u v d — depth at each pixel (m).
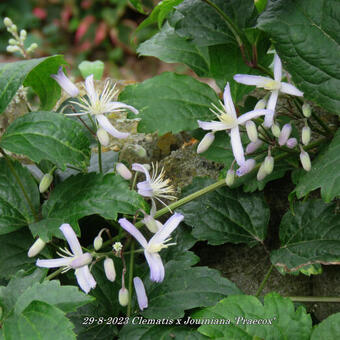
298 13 0.25
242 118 0.24
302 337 0.22
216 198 0.29
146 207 0.24
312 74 0.25
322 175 0.24
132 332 0.24
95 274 0.26
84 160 0.25
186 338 0.23
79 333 0.25
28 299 0.22
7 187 0.26
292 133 0.29
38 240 0.24
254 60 0.27
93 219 0.29
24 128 0.25
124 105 0.25
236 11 0.28
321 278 0.29
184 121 0.28
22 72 0.25
